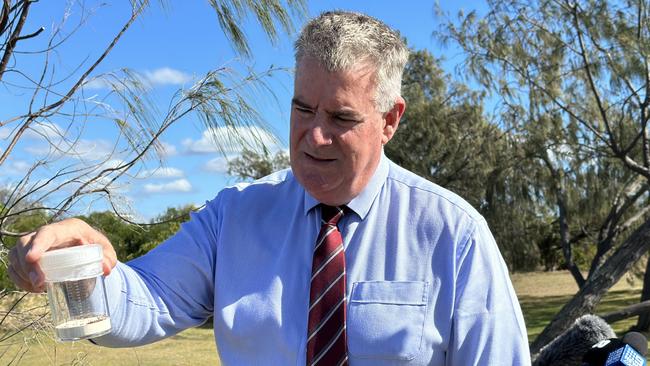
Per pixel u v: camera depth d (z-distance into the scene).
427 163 13.20
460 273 1.32
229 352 1.40
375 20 1.29
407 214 1.37
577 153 9.59
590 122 9.01
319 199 1.36
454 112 13.41
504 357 1.26
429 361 1.29
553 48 8.52
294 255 1.40
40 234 1.08
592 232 12.63
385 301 1.31
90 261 1.08
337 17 1.26
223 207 1.51
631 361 1.42
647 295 10.59
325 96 1.23
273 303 1.36
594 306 6.38
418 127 13.38
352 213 1.37
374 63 1.24
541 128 9.33
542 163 11.09
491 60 8.89
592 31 7.61
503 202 11.75
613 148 8.15
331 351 1.29
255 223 1.45
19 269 1.09
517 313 1.32
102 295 1.13
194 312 1.49
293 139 1.31
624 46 7.60
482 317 1.28
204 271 1.47
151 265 1.44
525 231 12.65
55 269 1.05
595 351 1.52
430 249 1.33
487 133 12.41
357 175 1.30
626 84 7.79
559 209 11.55
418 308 1.30
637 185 10.59
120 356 6.03
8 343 1.84
